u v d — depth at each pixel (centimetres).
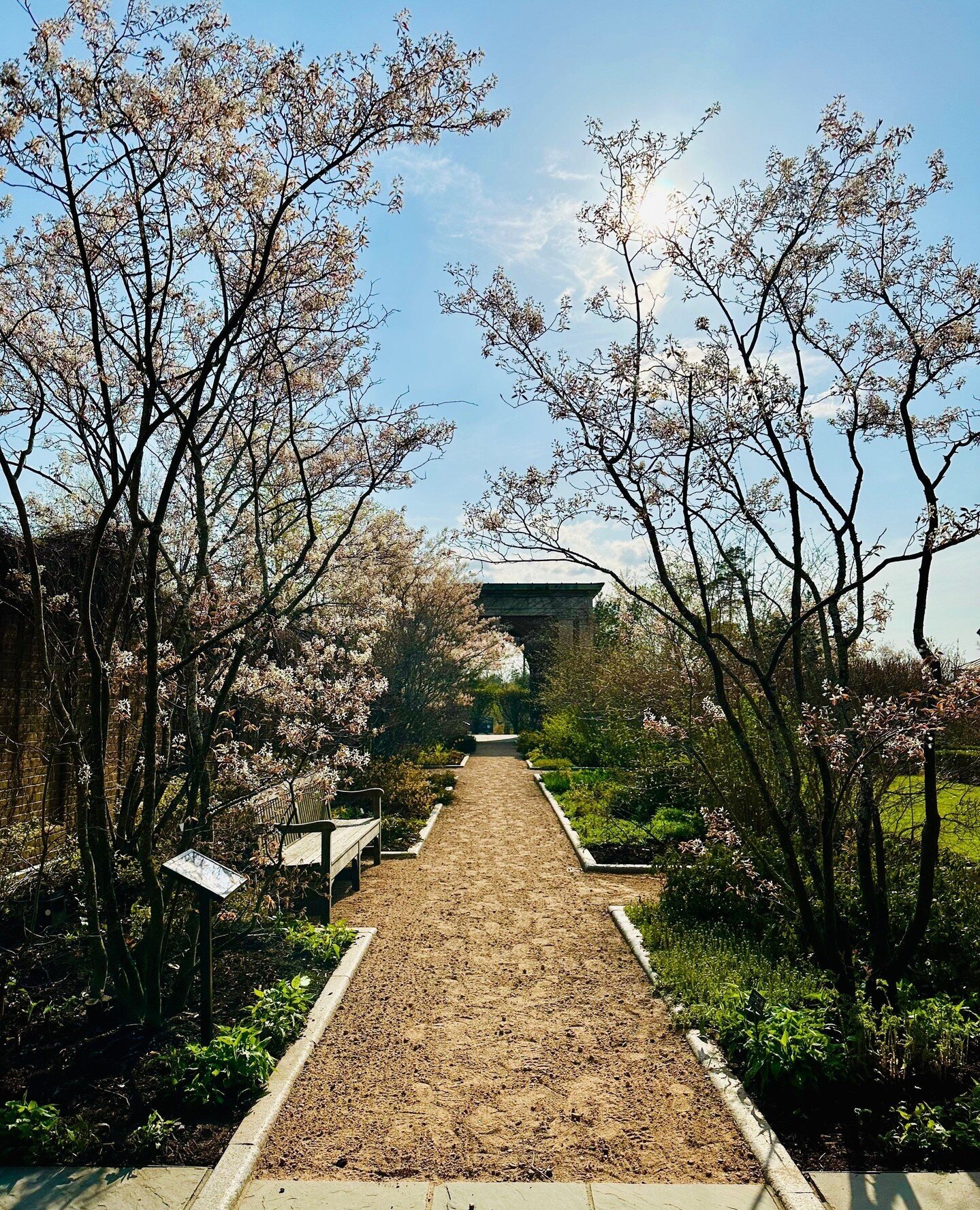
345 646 872
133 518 404
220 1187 297
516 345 470
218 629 496
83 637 384
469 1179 307
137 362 395
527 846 993
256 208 407
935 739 419
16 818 643
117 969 405
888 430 467
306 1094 376
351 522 472
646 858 891
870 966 446
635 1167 315
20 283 464
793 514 471
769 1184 302
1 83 350
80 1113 343
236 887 400
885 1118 346
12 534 581
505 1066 404
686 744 590
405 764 1390
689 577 1086
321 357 507
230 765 512
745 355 483
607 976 534
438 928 646
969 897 545
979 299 455
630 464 468
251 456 498
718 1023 429
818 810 556
